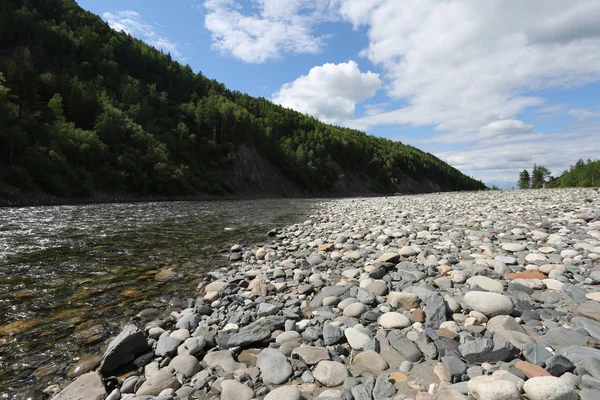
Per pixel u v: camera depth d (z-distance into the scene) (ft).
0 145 119.34
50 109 165.27
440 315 12.72
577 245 21.54
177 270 24.82
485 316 12.62
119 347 11.57
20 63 179.52
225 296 18.31
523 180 374.22
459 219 40.81
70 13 345.10
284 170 297.33
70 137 150.10
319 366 10.01
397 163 494.59
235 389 9.27
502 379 8.12
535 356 9.35
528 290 14.92
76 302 17.94
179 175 177.99
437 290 16.19
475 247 24.35
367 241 30.96
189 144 240.32
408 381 9.17
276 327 13.66
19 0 313.12
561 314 12.45
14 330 14.42
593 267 17.11
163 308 17.39
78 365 11.55
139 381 10.28
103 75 291.99
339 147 415.85
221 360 11.23
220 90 418.10
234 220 61.26
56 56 273.33
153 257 28.94
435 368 9.52
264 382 9.85
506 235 26.89
